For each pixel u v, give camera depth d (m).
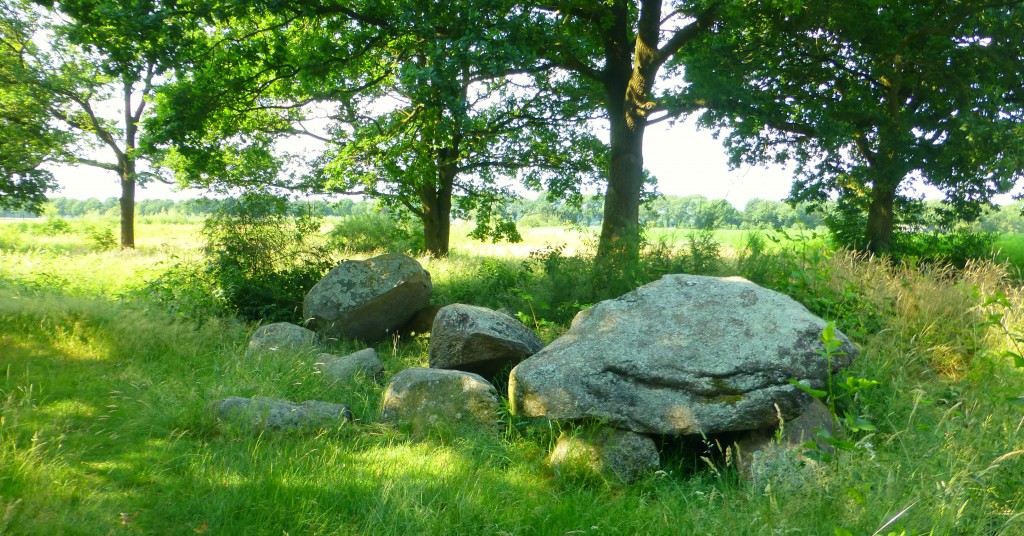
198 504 3.92
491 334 6.24
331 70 14.80
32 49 24.31
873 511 3.47
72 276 11.88
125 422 5.32
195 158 14.19
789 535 3.41
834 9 13.91
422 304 9.18
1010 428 4.44
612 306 5.41
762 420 4.52
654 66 14.38
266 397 5.64
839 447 3.66
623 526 3.83
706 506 3.97
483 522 3.85
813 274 7.67
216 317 9.05
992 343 6.93
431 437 5.25
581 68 14.94
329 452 4.81
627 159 14.52
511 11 12.64
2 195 24.20
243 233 10.65
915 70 16.98
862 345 6.60
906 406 5.27
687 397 4.62
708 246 9.01
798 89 15.78
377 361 7.04
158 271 12.24
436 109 16.45
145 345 7.75
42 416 5.29
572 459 4.59
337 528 3.69
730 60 14.19
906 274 8.37
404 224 23.12
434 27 12.41
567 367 4.86
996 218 43.78
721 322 5.01
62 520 3.56
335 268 8.95
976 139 15.30
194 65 13.30
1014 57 15.45
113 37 12.33
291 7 13.30
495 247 26.62
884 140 16.56
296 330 7.78
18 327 7.86
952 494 3.49
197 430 5.21
